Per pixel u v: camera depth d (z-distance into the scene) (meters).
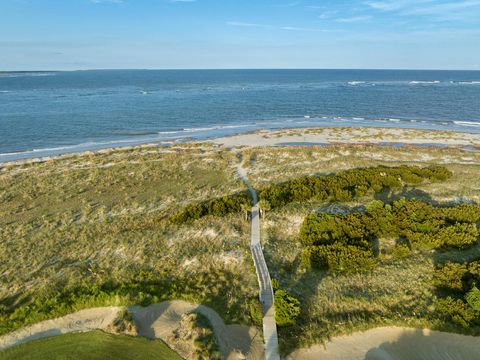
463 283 19.97
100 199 35.59
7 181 40.62
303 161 47.94
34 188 38.41
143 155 51.41
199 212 30.39
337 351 16.56
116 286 21.72
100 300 20.05
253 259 23.89
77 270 23.47
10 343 17.47
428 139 62.09
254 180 40.38
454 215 27.50
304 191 34.03
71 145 61.12
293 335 17.39
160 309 19.53
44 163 47.84
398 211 28.08
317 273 22.52
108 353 16.47
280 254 24.73
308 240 25.47
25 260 24.89
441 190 35.62
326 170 43.44
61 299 20.34
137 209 33.12
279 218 29.86
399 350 16.56
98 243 27.03
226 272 23.11
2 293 21.45
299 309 18.47
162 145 59.12
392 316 18.38
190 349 16.58
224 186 38.50
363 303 19.50
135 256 25.03
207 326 18.03
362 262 22.25
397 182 36.53
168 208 33.09
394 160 48.22
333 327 17.81
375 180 36.69
